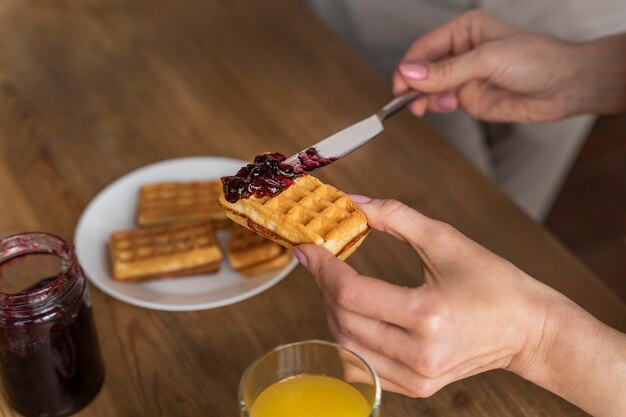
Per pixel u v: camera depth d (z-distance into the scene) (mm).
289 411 629
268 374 632
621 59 878
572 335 647
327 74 1015
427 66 867
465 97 949
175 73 1019
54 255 684
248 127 948
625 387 648
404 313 614
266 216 658
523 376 687
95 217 839
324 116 960
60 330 660
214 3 1121
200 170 887
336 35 1075
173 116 964
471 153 1251
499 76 889
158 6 1121
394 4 1221
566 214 1632
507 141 1283
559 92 902
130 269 780
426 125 948
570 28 1161
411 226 655
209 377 723
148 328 758
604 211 1638
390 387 668
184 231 822
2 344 656
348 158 909
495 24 905
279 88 996
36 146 929
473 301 625
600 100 901
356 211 665
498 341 638
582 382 658
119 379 721
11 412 701
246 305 776
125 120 960
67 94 992
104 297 782
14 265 681
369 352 647
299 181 696
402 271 802
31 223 845
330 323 662
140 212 838
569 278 798
